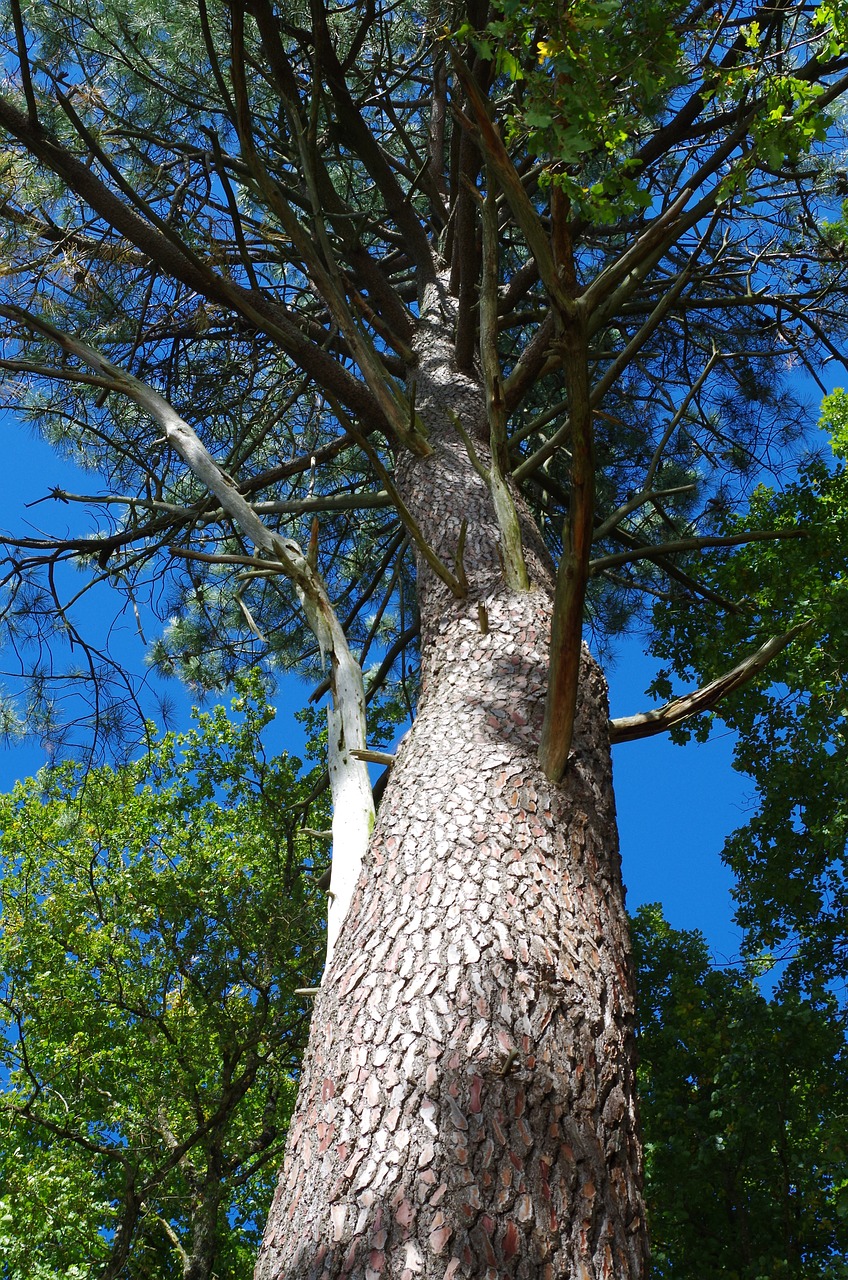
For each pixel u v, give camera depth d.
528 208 2.21
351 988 2.39
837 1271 7.43
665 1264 8.38
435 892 2.52
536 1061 2.12
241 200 6.82
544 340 4.91
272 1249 2.02
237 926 8.98
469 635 3.54
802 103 2.55
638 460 7.99
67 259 5.80
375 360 3.79
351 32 6.16
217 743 10.55
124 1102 10.45
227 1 3.32
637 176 5.67
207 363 6.86
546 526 7.35
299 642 8.68
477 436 4.92
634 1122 2.22
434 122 7.34
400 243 6.82
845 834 7.34
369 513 8.03
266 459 7.59
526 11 2.23
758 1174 8.23
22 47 4.61
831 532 7.51
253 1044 8.80
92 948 10.27
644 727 3.37
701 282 6.93
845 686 7.20
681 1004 8.45
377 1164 1.98
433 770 2.94
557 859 2.63
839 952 8.48
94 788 10.13
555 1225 1.88
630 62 2.26
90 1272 8.45
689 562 8.11
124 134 5.89
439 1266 1.81
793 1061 7.80
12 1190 8.23
